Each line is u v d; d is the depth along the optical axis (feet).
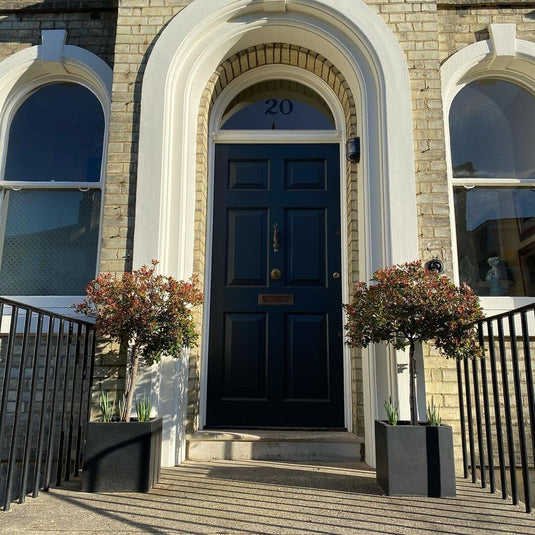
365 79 12.17
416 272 9.12
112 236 11.39
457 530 6.74
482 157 13.03
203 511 7.47
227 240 13.24
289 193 13.47
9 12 13.62
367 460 10.66
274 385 12.43
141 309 8.96
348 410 12.05
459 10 13.14
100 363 10.79
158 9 12.54
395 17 12.35
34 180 13.29
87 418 9.93
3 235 12.91
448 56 12.88
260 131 13.79
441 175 11.47
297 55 13.44
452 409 10.67
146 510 7.51
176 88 12.22
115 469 8.52
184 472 9.80
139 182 11.45
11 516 7.25
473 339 8.79
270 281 12.96
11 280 12.66
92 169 13.32
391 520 7.11
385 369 10.62
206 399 12.35
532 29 12.93
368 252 11.27
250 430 11.87
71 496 8.24
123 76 12.16
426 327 8.76
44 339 11.81
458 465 10.52
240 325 12.76
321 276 12.98
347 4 12.35
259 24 12.55
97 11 13.50
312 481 9.14
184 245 11.53
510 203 12.77
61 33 13.29
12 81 13.41
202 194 12.31
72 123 13.62
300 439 11.02
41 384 11.60
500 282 12.32
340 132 13.67
